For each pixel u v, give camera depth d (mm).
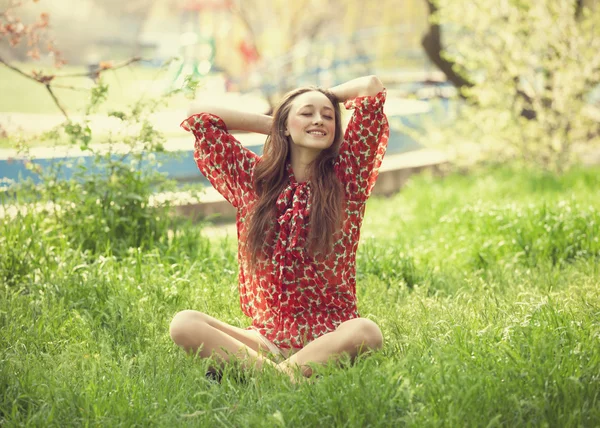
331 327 3859
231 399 3428
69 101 19625
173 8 34125
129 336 4344
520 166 11531
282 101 3986
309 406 3152
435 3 11766
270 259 3861
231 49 26328
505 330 3803
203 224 6594
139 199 6289
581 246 6332
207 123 4094
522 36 11312
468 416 2998
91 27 34438
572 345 3646
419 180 11867
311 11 27016
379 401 3098
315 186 3854
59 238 6008
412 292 5387
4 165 9125
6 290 4961
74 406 3344
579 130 11516
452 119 12773
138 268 5426
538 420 3031
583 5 11578
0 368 3699
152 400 3402
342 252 3863
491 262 6211
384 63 23172
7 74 25203
